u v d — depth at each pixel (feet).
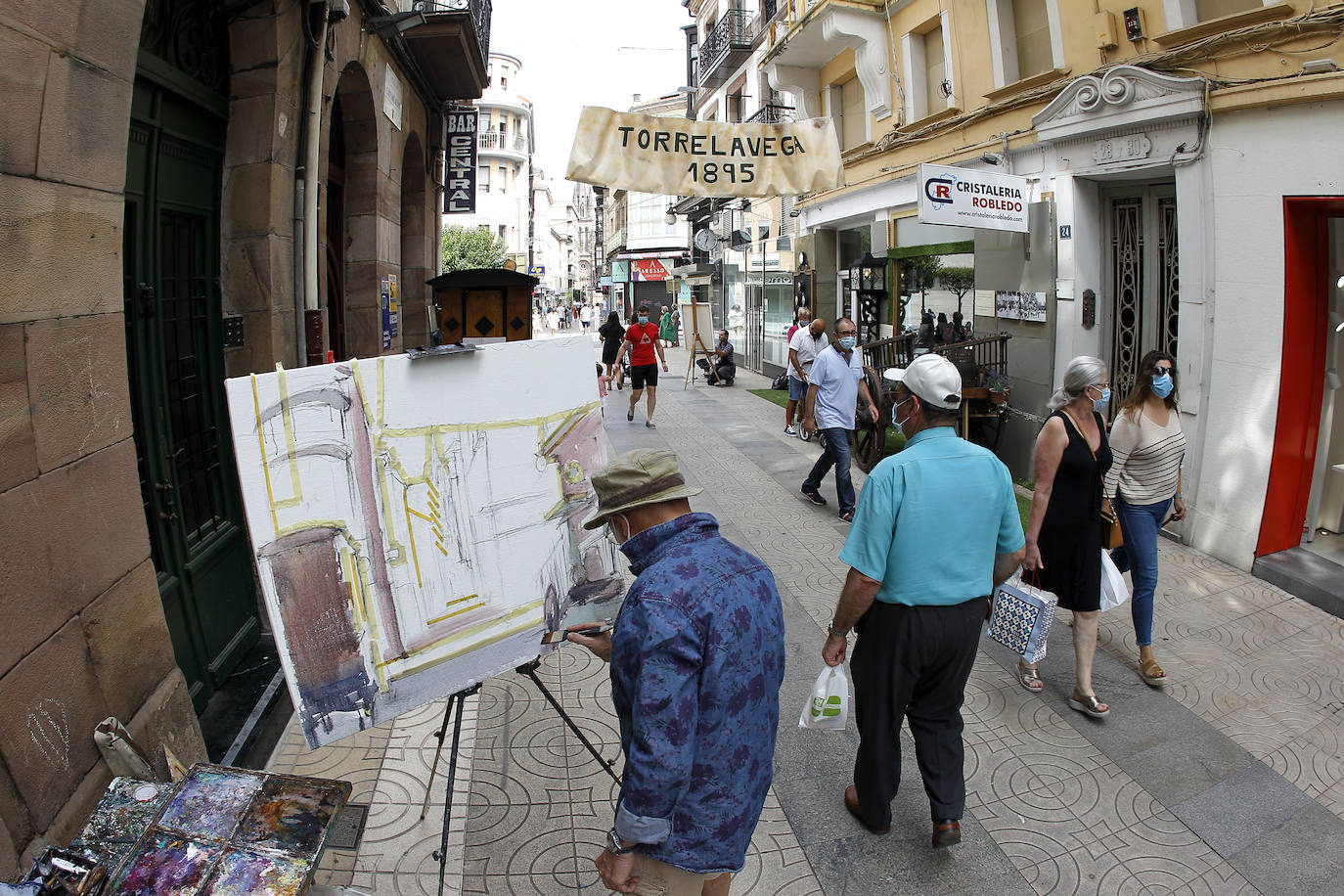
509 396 9.08
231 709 13.43
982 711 14.06
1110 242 25.68
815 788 11.98
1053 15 25.68
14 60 7.77
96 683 8.83
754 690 6.97
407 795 11.43
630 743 6.88
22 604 7.73
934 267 37.42
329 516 7.67
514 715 13.71
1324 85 17.58
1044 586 13.71
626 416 43.19
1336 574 18.66
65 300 8.58
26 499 7.88
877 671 10.13
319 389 7.63
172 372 13.58
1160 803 11.66
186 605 13.10
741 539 22.74
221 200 15.37
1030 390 27.71
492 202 218.38
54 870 6.41
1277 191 18.86
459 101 39.11
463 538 8.67
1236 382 20.04
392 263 27.76
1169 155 21.39
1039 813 11.48
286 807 7.14
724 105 81.66
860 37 37.86
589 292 319.27
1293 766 12.47
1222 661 15.66
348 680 7.77
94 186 9.12
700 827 6.93
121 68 9.61
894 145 37.27
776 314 61.16
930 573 9.71
